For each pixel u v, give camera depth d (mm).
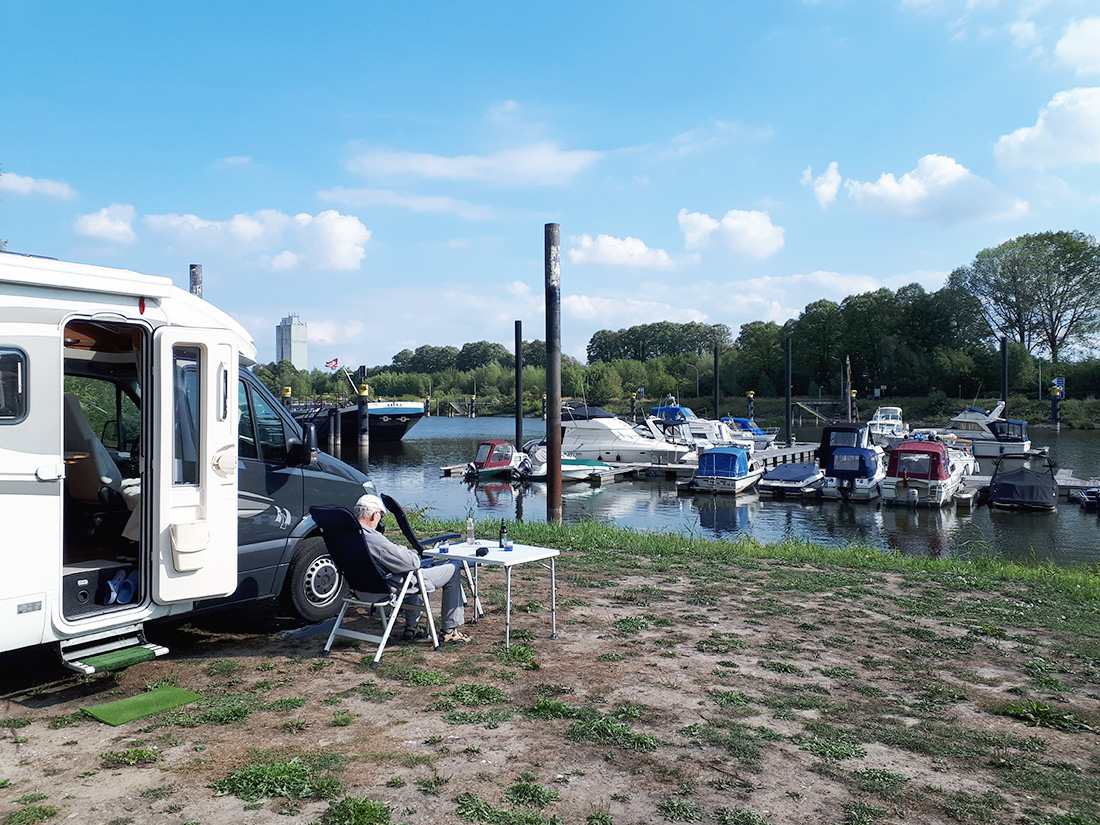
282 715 4562
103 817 3342
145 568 5316
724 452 32031
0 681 5188
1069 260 94062
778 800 3607
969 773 3982
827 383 111375
